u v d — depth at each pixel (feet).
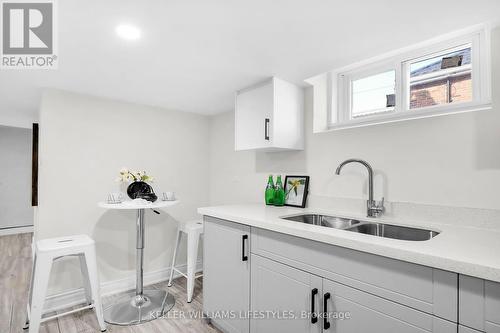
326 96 7.33
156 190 9.65
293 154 7.74
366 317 3.70
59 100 7.72
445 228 4.60
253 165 9.14
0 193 17.24
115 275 8.63
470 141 4.67
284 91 6.95
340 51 5.44
